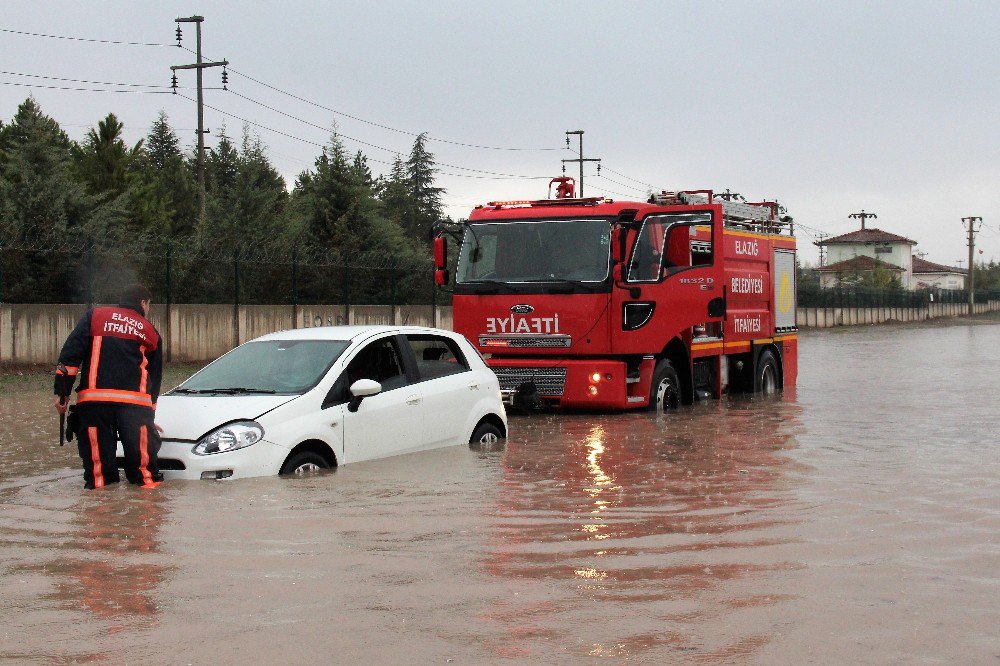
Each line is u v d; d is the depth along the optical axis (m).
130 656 4.64
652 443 11.82
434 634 4.92
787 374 20.17
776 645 4.75
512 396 15.55
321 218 42.41
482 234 16.25
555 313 15.58
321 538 6.77
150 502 7.85
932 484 8.92
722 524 7.25
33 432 12.79
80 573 5.97
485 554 6.39
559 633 4.93
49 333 23.17
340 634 4.93
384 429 9.73
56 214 26.31
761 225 19.20
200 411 8.93
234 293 28.11
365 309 33.09
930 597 5.50
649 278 15.59
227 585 5.72
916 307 91.25
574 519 7.40
